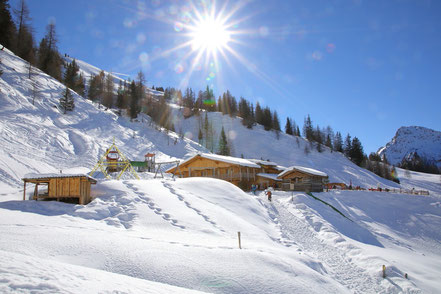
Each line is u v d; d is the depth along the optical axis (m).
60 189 18.77
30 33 80.50
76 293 4.58
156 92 196.88
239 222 18.83
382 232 29.08
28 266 5.67
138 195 20.02
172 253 10.05
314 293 9.36
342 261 17.16
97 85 108.25
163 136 81.88
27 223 12.80
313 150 115.38
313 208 30.31
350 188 55.81
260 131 128.75
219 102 153.38
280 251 13.09
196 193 23.58
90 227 13.55
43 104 56.69
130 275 8.39
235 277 8.99
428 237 30.14
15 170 28.16
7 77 56.81
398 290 13.84
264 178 46.16
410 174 126.62
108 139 58.66
